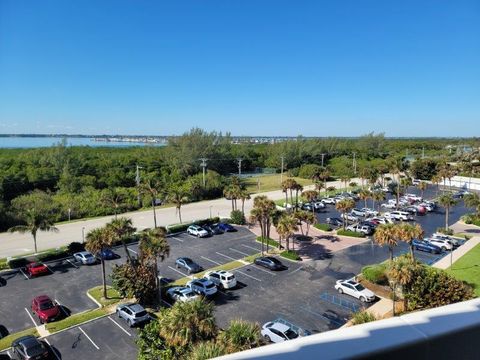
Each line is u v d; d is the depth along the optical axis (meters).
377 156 136.88
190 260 35.84
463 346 2.23
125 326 24.67
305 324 24.64
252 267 35.75
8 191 73.62
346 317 25.53
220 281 30.62
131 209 65.25
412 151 156.75
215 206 67.50
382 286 30.12
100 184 80.94
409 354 2.07
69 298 29.48
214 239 45.97
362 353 1.94
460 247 40.19
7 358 21.02
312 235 46.97
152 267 28.77
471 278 30.70
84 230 51.09
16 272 35.41
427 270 25.36
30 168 81.12
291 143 128.25
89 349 21.95
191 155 103.00
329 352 1.94
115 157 106.62
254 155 133.38
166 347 17.77
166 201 69.88
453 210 62.41
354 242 43.72
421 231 30.19
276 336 22.33
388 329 2.15
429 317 2.30
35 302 26.53
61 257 39.34
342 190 81.62
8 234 50.38
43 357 20.48
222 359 1.92
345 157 128.50
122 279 27.59
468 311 2.40
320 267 35.53
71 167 88.06
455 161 125.75
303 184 92.12
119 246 43.25
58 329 24.19
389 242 30.62
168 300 28.83
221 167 115.00
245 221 53.81
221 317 25.69
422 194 77.31
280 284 31.52
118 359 20.89
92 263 37.31
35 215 40.25
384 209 64.44
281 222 38.72
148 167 99.94
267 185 91.88
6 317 26.31
